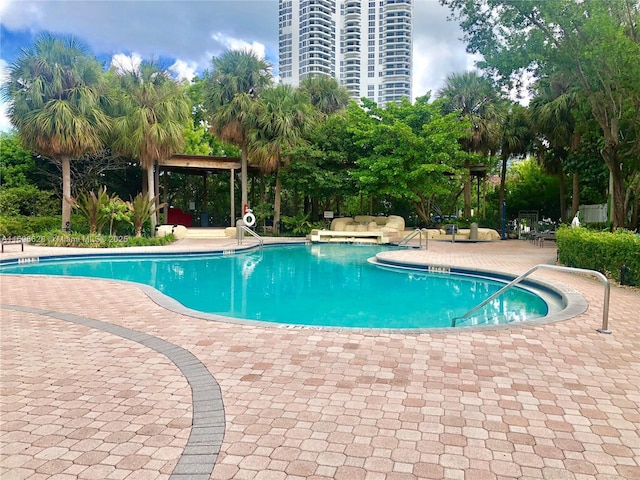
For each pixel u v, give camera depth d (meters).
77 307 6.11
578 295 6.81
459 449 2.46
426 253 13.69
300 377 3.52
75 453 2.40
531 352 4.15
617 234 8.59
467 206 24.09
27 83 16.62
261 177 23.84
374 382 3.42
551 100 19.08
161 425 2.72
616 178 12.70
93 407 2.97
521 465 2.30
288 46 91.00
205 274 10.84
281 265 12.50
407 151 19.31
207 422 2.76
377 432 2.64
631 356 4.06
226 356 4.02
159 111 18.23
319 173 20.72
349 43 90.00
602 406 3.02
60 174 21.95
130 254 13.73
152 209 18.25
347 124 21.66
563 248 10.45
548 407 3.00
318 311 7.11
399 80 88.31
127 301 6.51
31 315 5.63
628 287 7.68
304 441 2.53
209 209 27.41
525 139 22.38
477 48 12.62
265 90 20.44
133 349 4.23
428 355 4.05
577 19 10.45
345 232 19.73
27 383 3.39
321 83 25.27
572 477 2.20
